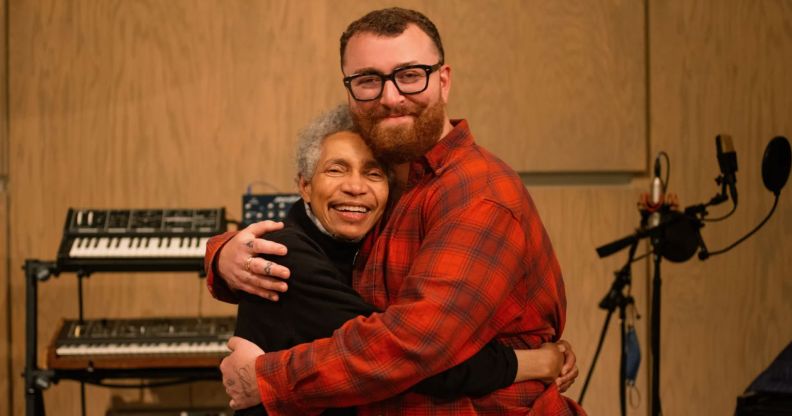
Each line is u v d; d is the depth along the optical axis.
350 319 1.92
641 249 4.26
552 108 4.21
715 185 4.24
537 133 4.21
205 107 4.14
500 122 4.20
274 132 4.16
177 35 4.11
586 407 4.27
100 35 4.09
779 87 4.22
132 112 4.12
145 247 3.41
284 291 1.96
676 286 4.26
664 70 4.22
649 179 4.30
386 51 1.96
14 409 4.11
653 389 3.26
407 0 4.16
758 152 4.23
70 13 4.07
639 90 4.22
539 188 4.27
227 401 4.22
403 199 2.01
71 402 4.15
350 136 2.03
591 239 4.27
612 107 4.22
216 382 4.21
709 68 4.22
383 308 1.98
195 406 4.18
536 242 2.01
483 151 2.04
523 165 4.22
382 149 1.99
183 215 3.55
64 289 4.13
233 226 4.15
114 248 3.39
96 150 4.11
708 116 4.23
